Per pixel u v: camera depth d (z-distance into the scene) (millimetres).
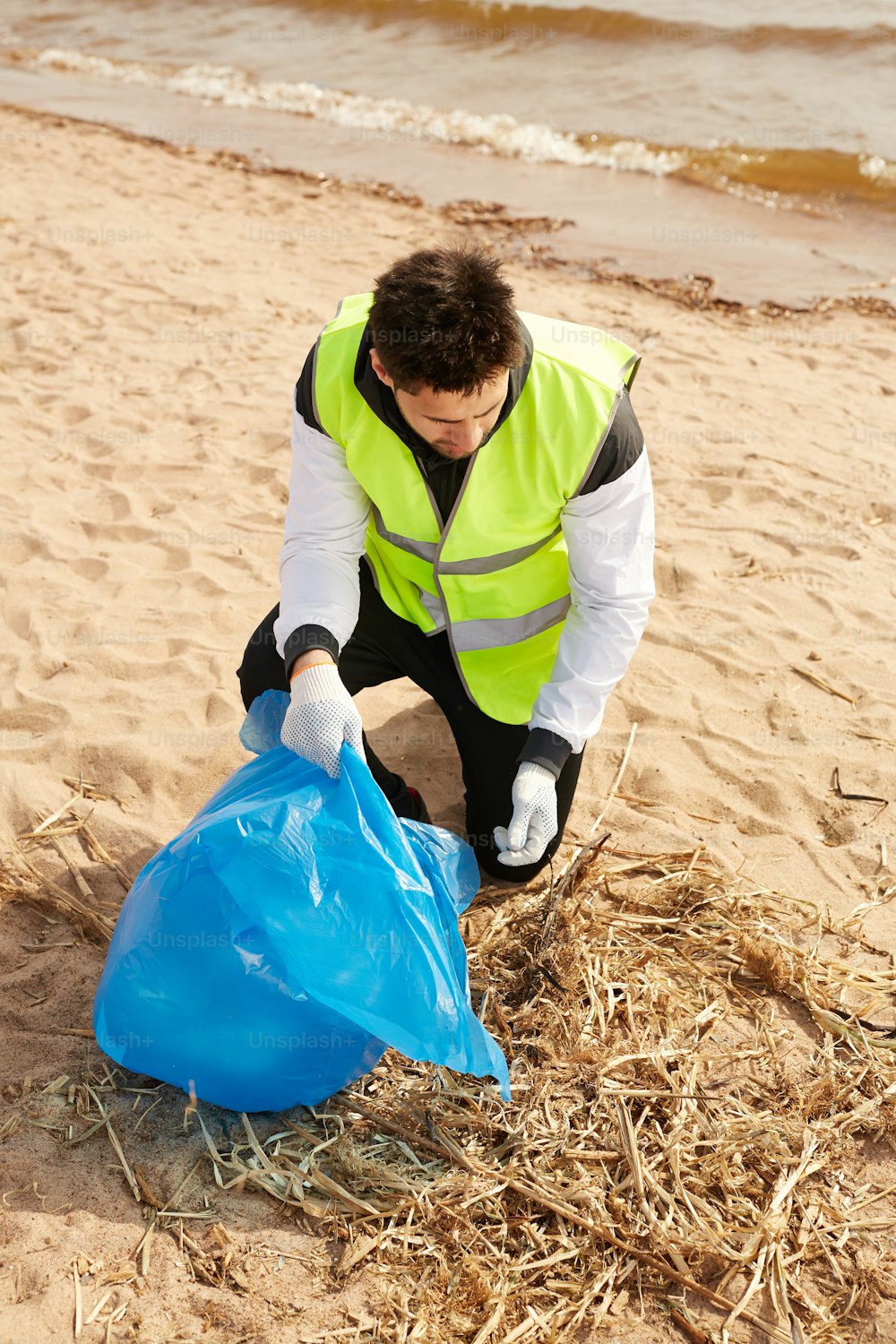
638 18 13000
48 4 17000
